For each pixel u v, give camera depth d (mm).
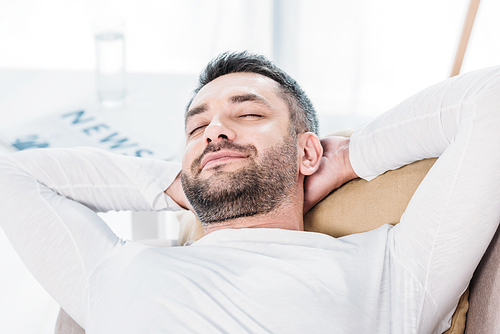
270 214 976
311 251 873
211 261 863
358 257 875
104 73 1530
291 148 1013
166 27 2822
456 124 866
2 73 1806
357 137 1044
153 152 1321
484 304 852
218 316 765
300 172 1040
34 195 1025
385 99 2652
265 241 908
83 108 1560
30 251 961
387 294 833
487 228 813
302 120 1084
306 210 1073
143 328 760
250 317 760
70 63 2928
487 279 864
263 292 788
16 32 2877
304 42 2543
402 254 871
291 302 768
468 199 807
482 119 810
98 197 1110
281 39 2549
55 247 957
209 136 970
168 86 1733
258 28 2559
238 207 960
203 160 977
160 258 884
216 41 2666
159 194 1108
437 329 891
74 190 1092
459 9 2475
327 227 1053
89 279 910
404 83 2617
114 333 784
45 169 1081
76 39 2904
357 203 1035
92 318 853
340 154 1062
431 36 2529
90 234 975
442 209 828
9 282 1617
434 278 836
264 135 981
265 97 1042
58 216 996
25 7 2838
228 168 955
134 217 1461
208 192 962
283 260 849
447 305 869
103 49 1503
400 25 2520
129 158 1158
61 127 1438
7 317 1472
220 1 2600
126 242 973
